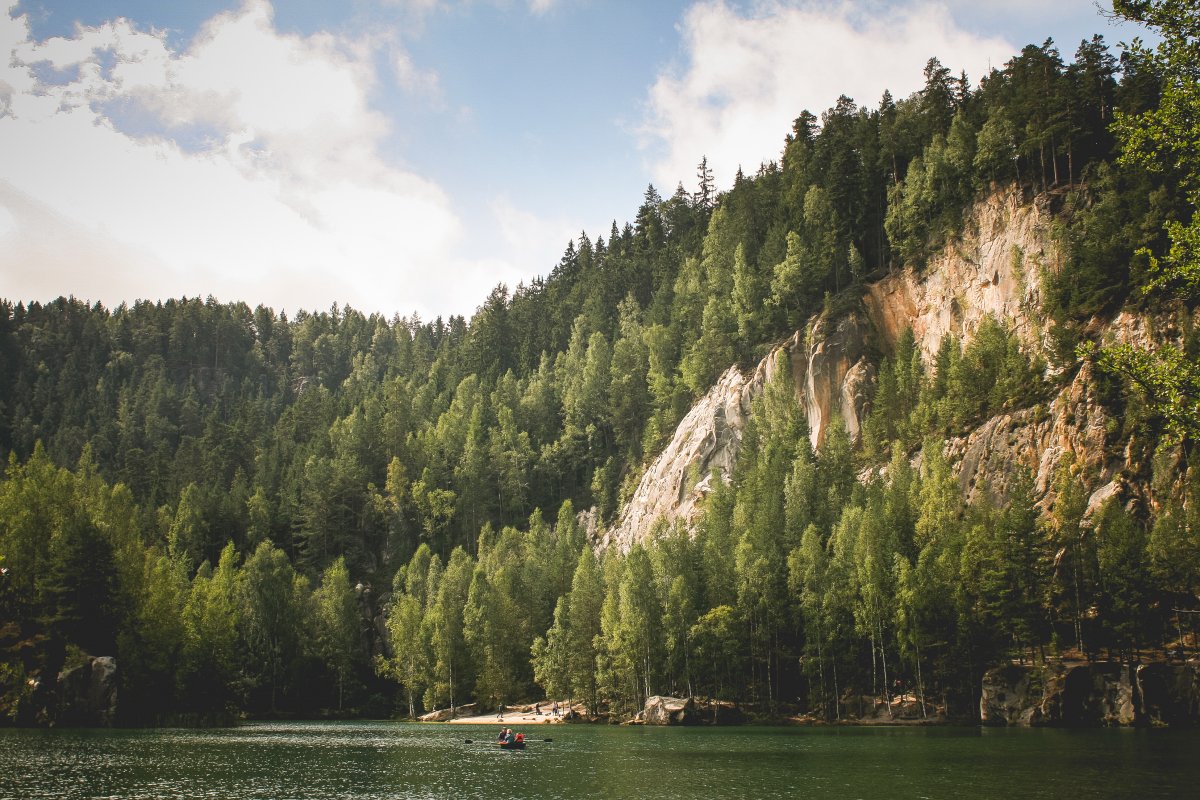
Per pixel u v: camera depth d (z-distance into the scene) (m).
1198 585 91.44
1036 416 120.50
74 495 121.06
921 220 163.50
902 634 102.50
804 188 192.62
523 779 57.53
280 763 66.44
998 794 47.00
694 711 112.38
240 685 131.25
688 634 114.81
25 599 99.31
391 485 197.38
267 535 180.88
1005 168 149.75
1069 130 138.62
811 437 157.62
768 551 120.75
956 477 124.19
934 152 161.25
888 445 143.00
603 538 181.12
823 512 129.88
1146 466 105.12
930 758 64.56
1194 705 88.12
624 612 119.44
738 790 51.19
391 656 160.38
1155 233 117.31
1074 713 92.19
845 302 165.00
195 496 181.88
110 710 97.81
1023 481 106.94
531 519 179.12
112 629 105.00
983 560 102.25
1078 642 99.44
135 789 51.56
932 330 154.75
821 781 54.28
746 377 171.75
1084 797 45.06
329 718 142.88
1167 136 30.27
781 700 118.00
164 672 110.81
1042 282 132.62
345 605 155.12
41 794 49.22
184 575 141.50
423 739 92.56
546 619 145.75
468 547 192.12
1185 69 29.69
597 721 123.00
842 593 110.50
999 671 99.00
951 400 135.75
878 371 157.00
